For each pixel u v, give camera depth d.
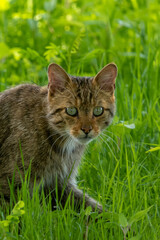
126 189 6.58
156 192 6.57
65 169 6.80
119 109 8.29
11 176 6.34
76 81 6.54
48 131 6.46
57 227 5.66
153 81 9.09
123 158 7.31
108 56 10.41
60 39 11.10
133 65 10.15
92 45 10.98
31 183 6.46
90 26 11.85
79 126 6.38
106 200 6.67
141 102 8.34
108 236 5.85
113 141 7.29
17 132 6.41
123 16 12.02
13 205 6.30
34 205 5.91
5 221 5.33
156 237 5.61
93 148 7.43
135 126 7.73
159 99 8.80
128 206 6.08
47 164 6.52
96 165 7.21
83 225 5.75
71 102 6.39
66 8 12.66
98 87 6.57
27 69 10.37
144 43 11.05
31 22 11.23
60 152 6.62
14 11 12.52
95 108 6.50
